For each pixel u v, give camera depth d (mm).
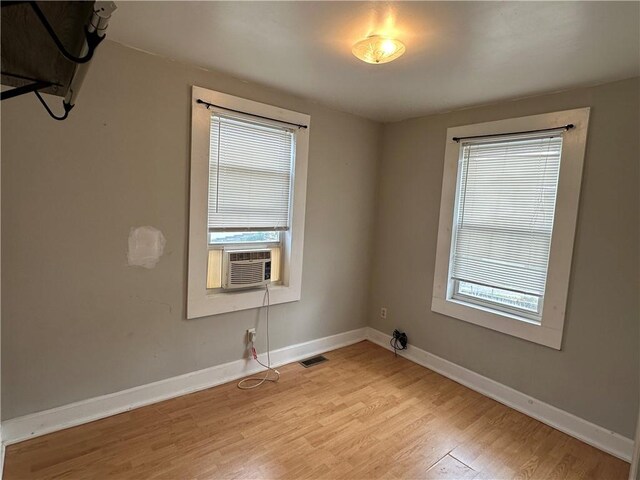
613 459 2195
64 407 2193
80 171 2111
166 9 1713
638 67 2062
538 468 2084
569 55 1973
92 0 714
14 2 633
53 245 2068
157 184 2389
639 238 2168
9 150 1899
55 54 872
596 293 2338
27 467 1878
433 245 3309
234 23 1830
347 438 2260
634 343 2197
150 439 2148
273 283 3213
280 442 2184
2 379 1987
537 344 2611
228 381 2895
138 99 2260
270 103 2863
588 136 2350
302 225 3205
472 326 3012
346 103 3135
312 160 3230
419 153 3420
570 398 2459
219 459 2012
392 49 1883
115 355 2348
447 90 2643
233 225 2809
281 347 3248
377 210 3852
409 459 2102
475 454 2176
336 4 1598
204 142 2541
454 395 2867
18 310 2000
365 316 3945
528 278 2680
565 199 2441
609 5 1488
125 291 2344
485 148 2938
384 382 3029
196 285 2629
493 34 1786
